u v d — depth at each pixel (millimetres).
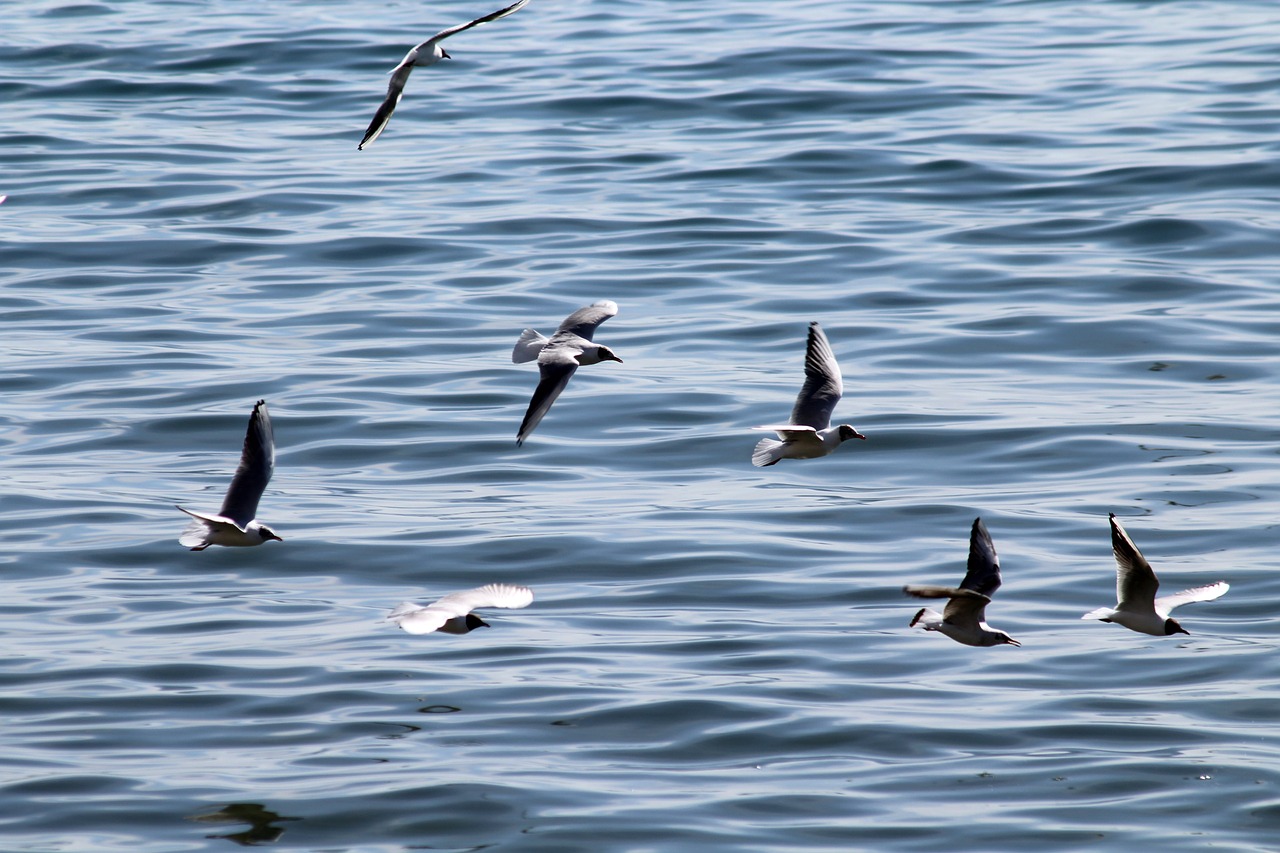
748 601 17078
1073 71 39188
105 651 16031
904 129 35094
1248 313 25344
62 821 12984
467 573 17891
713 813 12969
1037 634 16250
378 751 14039
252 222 30688
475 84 39875
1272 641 15961
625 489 20203
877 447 21188
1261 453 20578
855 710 14680
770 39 42812
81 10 47594
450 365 24125
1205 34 42406
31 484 20312
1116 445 20969
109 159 34438
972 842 12516
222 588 17641
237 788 13430
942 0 47812
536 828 12758
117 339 25375
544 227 30016
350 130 36719
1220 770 13516
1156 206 30031
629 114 37094
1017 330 24953
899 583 17359
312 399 22906
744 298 26516
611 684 15234
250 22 45844
